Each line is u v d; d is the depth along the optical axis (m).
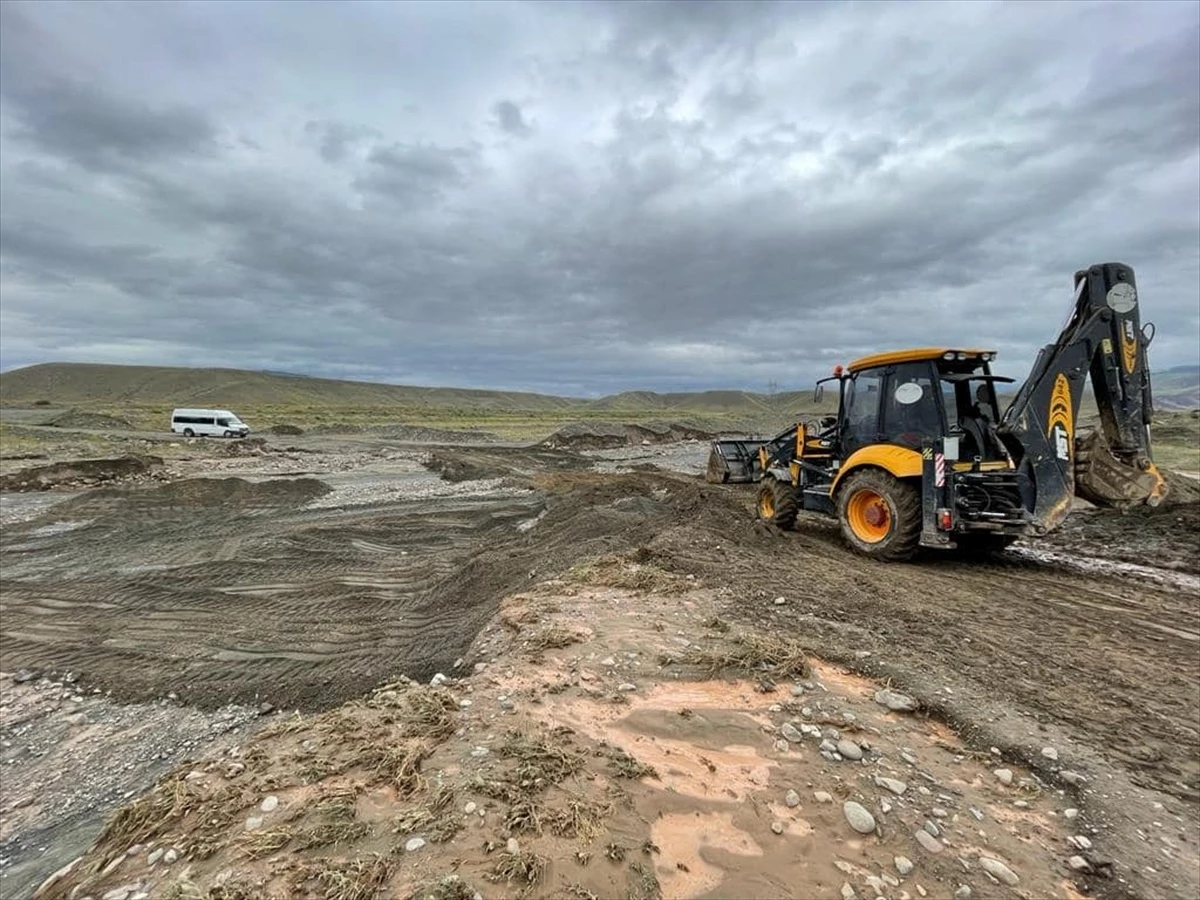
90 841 4.03
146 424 49.03
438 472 23.80
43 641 7.09
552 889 2.06
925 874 2.35
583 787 2.66
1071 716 3.72
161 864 2.23
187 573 9.48
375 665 6.02
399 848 2.20
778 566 6.93
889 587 6.37
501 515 14.39
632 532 8.74
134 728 5.41
